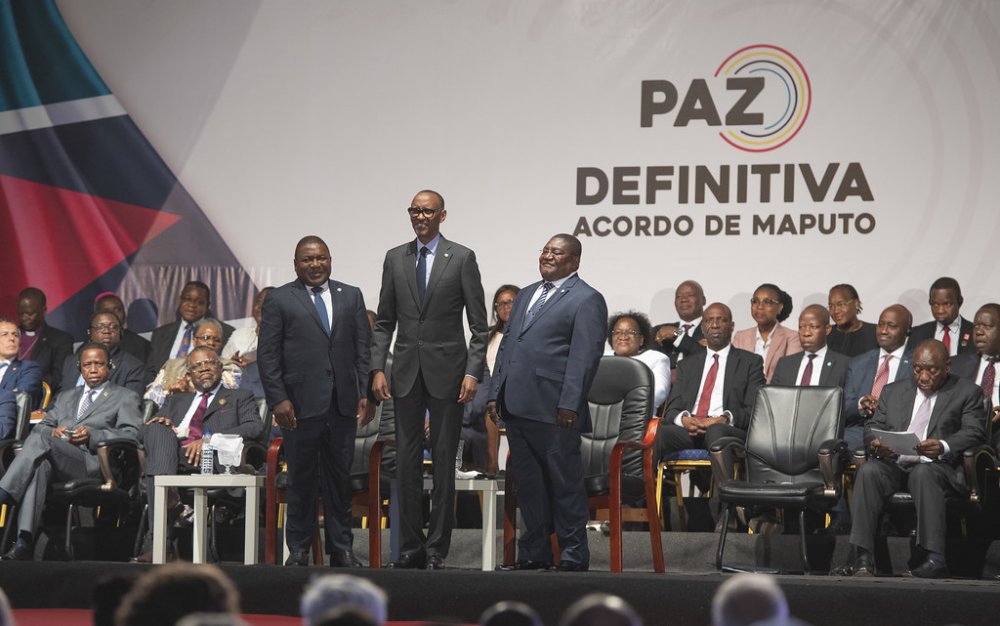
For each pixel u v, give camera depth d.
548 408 17.86
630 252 28.53
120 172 30.86
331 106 30.16
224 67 30.69
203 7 30.83
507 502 19.72
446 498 17.89
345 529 19.20
